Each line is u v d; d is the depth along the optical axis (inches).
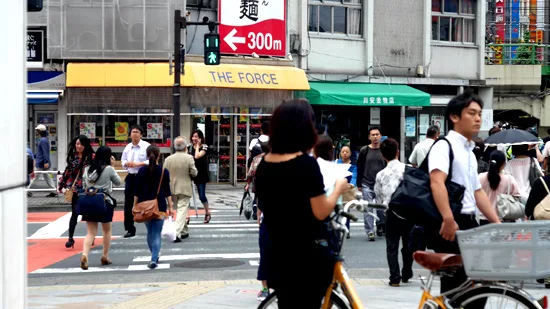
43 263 476.4
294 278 181.9
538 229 177.2
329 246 186.5
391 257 379.2
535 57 1323.8
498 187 364.8
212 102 963.3
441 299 194.1
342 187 183.9
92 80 930.7
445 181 224.7
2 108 195.2
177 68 770.8
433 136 486.3
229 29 990.4
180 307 319.6
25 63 221.5
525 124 1302.9
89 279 422.6
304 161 179.8
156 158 441.7
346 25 1101.7
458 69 1187.3
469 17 1201.4
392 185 414.9
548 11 1526.8
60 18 938.1
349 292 186.5
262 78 981.2
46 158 857.5
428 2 1146.0
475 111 227.1
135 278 424.2
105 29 945.5
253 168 549.6
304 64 1056.2
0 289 188.9
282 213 180.4
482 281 191.0
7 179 198.8
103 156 449.7
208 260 482.6
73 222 536.1
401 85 1122.7
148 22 949.2
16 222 207.3
